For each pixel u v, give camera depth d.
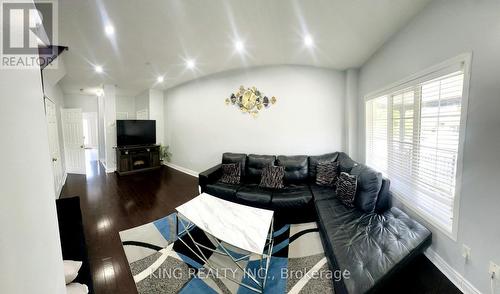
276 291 1.63
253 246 1.68
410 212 2.24
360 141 3.55
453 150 1.67
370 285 1.28
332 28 2.33
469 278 1.50
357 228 1.92
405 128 2.34
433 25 1.81
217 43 2.77
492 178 1.33
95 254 2.09
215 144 4.57
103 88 5.50
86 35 2.50
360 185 2.41
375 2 1.86
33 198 0.55
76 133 5.34
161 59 3.38
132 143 5.55
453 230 1.62
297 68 3.76
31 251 0.52
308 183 3.35
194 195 3.75
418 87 2.08
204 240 2.34
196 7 1.96
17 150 0.49
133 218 2.85
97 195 3.77
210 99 4.56
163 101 6.18
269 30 2.39
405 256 1.53
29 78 0.56
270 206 2.72
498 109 1.29
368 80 3.22
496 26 1.29
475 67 1.42
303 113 3.81
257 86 3.97
